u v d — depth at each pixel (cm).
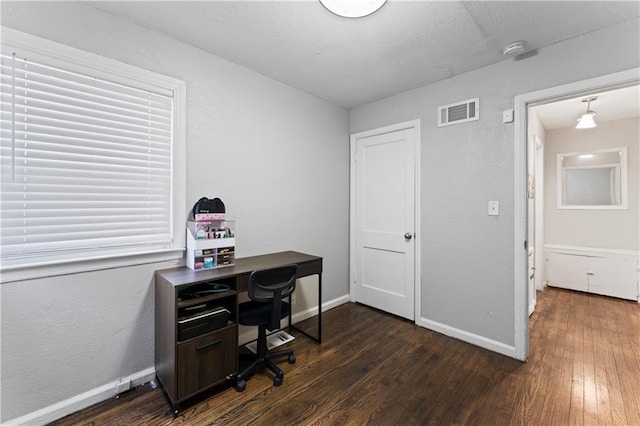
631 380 195
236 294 188
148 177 194
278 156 272
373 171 328
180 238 206
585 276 396
